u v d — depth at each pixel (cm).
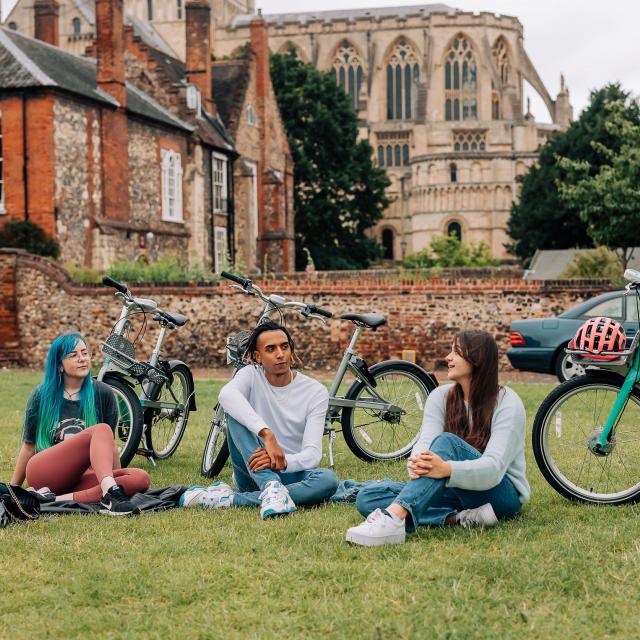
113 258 3055
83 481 603
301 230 5300
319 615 373
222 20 9562
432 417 536
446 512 523
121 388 736
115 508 559
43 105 2783
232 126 4247
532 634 354
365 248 5519
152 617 378
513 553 458
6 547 483
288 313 1939
